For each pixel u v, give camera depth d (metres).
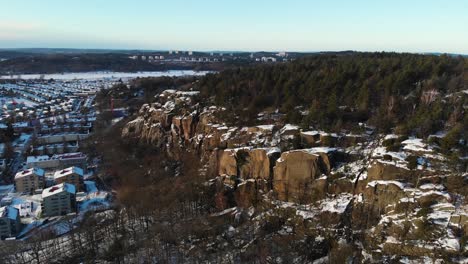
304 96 135.25
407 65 136.00
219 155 129.00
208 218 108.31
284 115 128.75
